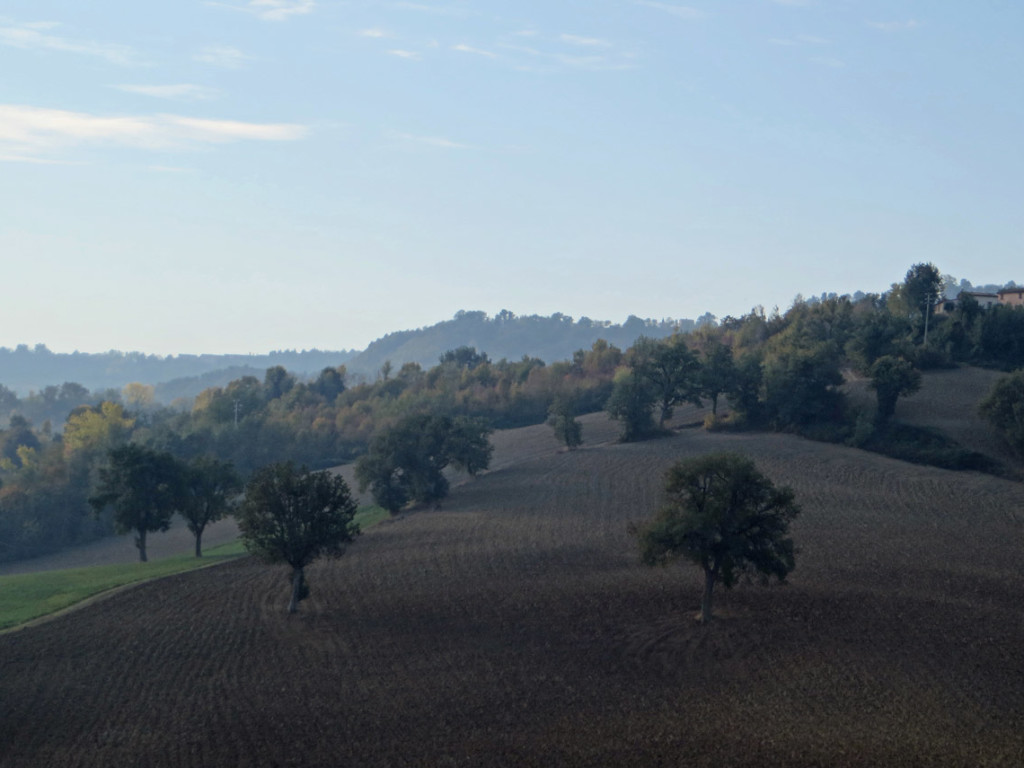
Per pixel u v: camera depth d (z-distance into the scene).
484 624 53.53
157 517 86.50
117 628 56.25
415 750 36.00
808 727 36.62
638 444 124.94
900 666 43.47
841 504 85.19
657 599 56.81
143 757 36.41
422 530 85.62
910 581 59.19
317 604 60.03
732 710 38.91
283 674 46.25
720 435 124.31
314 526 57.94
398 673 45.72
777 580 59.34
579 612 54.94
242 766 35.16
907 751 33.97
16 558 117.56
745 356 131.75
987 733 35.50
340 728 38.62
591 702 40.66
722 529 51.44
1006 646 46.12
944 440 104.56
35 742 38.41
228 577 70.94
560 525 83.62
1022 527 75.81
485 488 107.31
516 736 37.00
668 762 33.84
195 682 45.44
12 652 51.66
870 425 109.25
